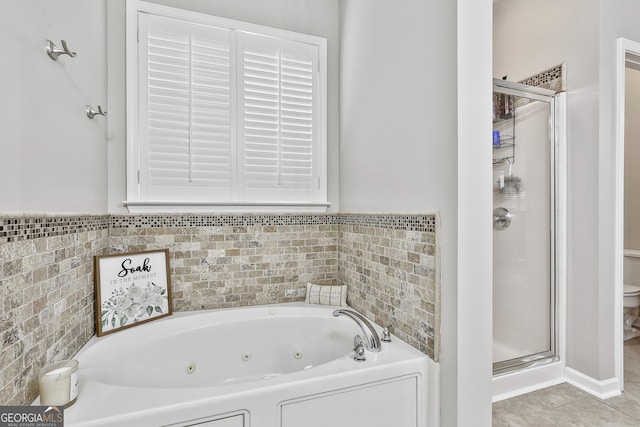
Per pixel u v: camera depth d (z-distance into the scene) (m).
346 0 2.27
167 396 1.10
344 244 2.28
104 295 1.63
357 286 2.08
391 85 1.74
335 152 2.40
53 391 1.01
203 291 2.05
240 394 1.13
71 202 1.37
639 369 2.38
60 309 1.27
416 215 1.52
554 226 2.29
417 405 1.40
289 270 2.26
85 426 0.97
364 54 2.01
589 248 2.08
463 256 1.31
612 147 2.05
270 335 1.96
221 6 2.10
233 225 2.12
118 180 1.88
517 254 2.27
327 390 1.24
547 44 2.31
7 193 0.95
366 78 1.99
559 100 2.24
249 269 2.16
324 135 2.35
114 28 1.88
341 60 2.34
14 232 0.97
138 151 1.92
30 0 1.08
